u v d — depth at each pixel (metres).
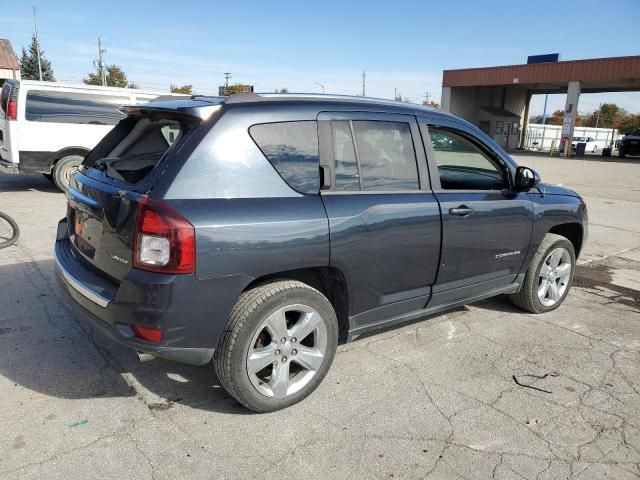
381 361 3.73
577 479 2.58
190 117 2.80
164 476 2.48
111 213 2.81
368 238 3.21
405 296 3.60
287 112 3.04
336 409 3.10
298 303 2.96
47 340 3.83
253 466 2.57
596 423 3.06
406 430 2.92
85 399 3.10
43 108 9.47
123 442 2.71
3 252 5.96
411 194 3.51
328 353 3.18
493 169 4.24
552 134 48.47
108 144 3.57
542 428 2.99
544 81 33.44
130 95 10.21
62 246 3.59
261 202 2.83
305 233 2.91
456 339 4.17
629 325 4.60
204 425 2.89
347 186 3.21
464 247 3.82
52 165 9.78
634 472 2.65
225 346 2.78
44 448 2.64
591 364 3.81
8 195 9.72
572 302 5.18
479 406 3.19
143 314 2.59
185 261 2.56
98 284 2.91
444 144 3.86
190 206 2.62
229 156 2.79
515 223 4.20
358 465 2.61
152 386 3.28
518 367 3.72
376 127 3.41
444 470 2.60
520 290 4.67
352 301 3.29
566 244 4.79
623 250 7.45
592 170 22.34
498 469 2.63
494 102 41.78
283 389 3.02
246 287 2.88
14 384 3.22
